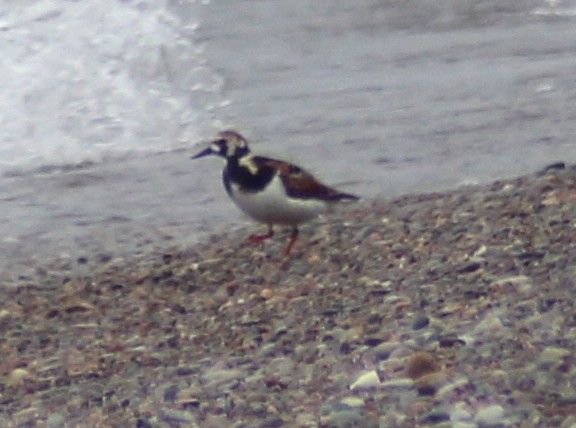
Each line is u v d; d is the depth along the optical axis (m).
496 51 29.41
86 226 17.81
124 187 20.11
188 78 26.39
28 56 24.80
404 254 13.71
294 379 10.37
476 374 9.67
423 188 18.34
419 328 10.98
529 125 22.20
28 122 23.44
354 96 25.55
